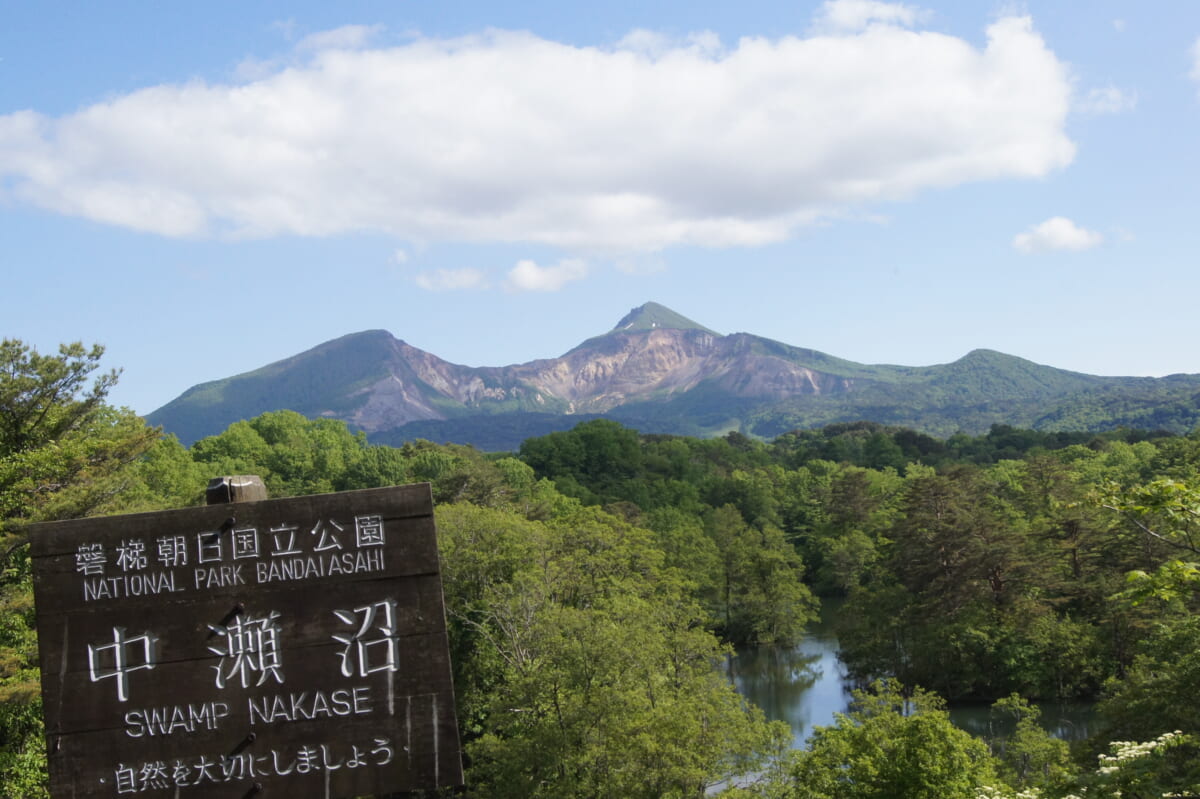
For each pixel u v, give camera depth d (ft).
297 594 26.22
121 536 26.40
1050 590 217.15
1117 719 101.96
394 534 26.45
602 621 130.82
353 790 25.52
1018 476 364.38
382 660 25.99
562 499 344.08
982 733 178.60
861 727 110.42
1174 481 51.31
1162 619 179.42
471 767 132.36
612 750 111.24
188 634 26.13
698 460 583.58
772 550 299.99
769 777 120.26
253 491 27.99
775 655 263.49
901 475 529.45
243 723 25.82
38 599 26.20
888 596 230.68
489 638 156.46
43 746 83.30
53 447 104.47
